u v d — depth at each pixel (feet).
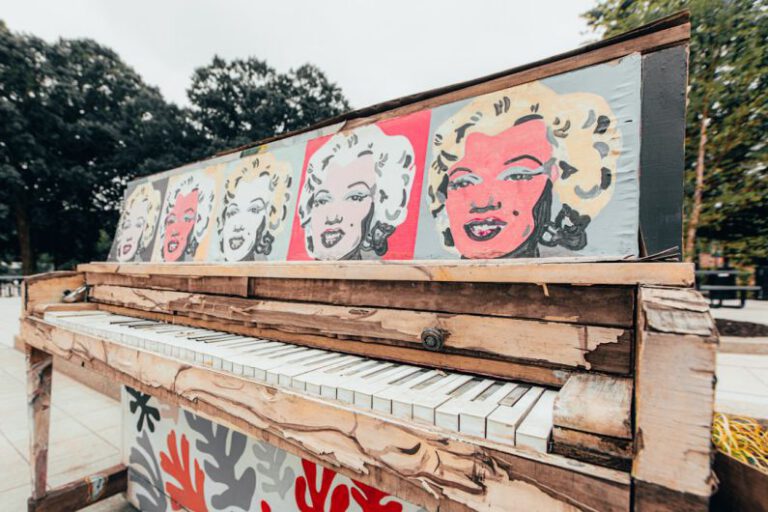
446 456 1.78
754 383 10.89
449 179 3.30
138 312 5.06
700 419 1.35
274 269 3.58
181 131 58.49
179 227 5.70
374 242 3.63
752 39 14.11
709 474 1.30
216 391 2.74
